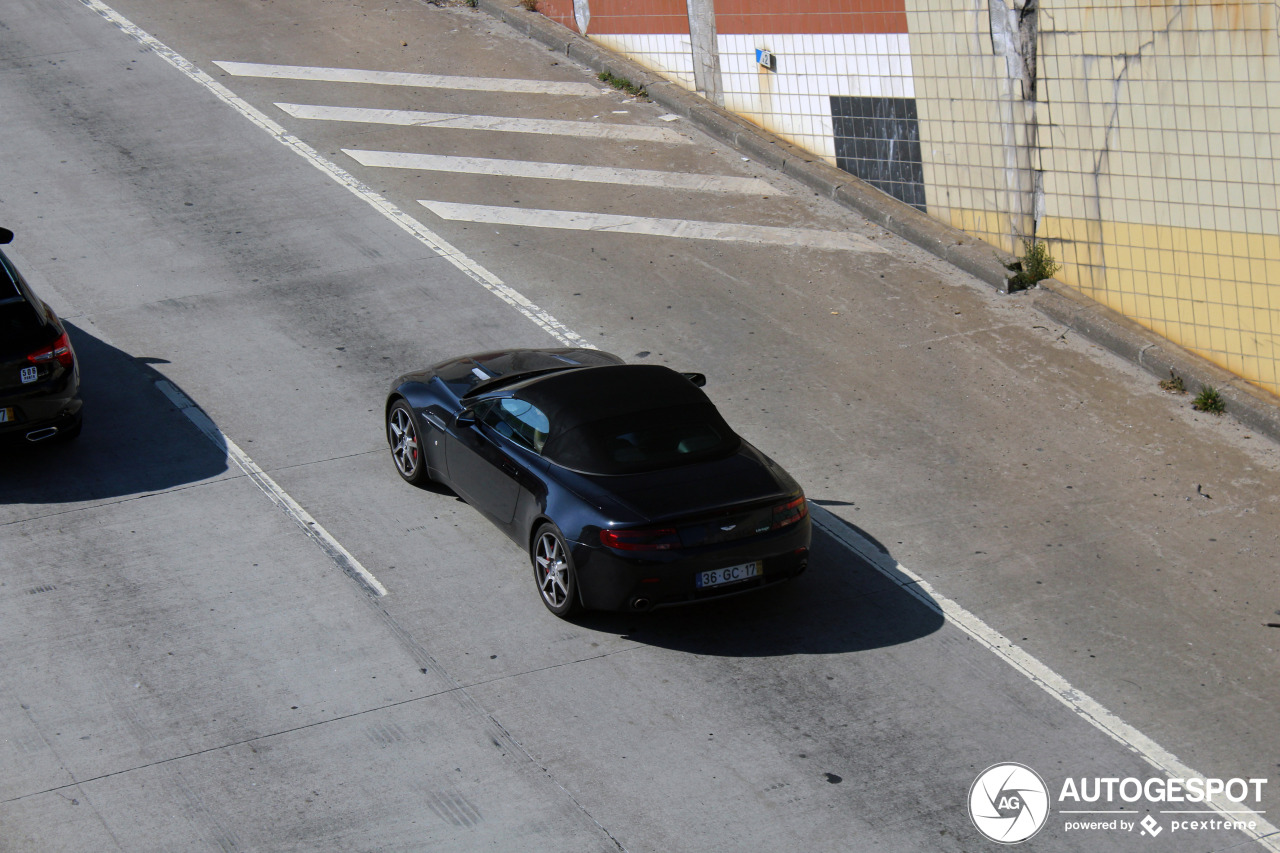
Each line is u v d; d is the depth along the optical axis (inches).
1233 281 475.5
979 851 276.4
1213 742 311.9
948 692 326.6
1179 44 471.2
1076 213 531.8
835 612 358.3
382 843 274.7
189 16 837.2
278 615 349.4
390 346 497.7
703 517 331.9
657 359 492.1
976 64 554.6
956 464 432.1
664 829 280.2
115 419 446.6
